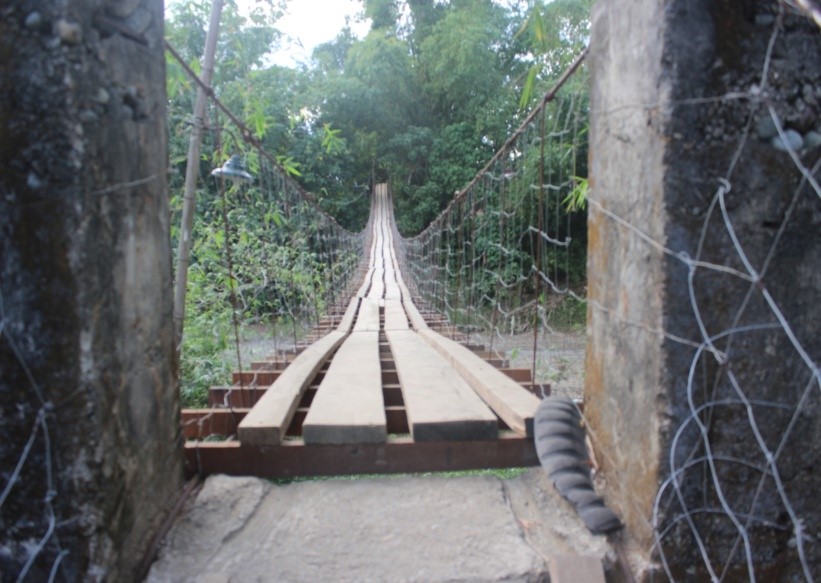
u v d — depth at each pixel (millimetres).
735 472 886
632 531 971
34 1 758
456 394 1604
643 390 925
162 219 1061
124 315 901
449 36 20031
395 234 17094
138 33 946
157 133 1033
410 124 22688
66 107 763
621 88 968
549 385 1938
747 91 832
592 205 1130
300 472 1261
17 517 809
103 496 827
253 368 2775
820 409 886
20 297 777
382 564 976
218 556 989
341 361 2383
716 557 902
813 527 906
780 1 832
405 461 1277
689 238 843
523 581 946
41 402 790
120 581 875
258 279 3736
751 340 866
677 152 832
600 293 1104
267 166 3471
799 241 856
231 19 4066
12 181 768
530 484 1196
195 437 1561
